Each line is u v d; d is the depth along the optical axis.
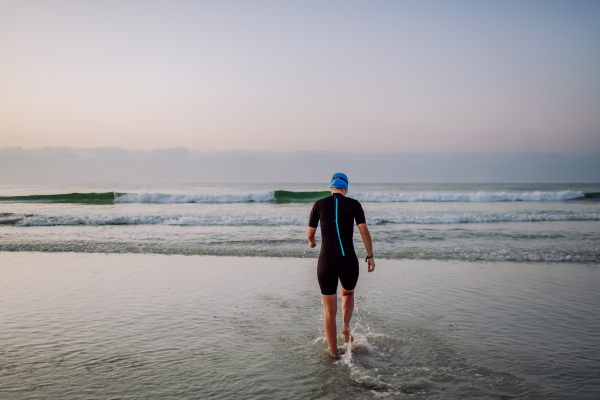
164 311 4.83
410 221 15.80
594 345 3.74
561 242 10.57
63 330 4.14
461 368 3.23
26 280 6.37
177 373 3.13
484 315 4.68
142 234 11.90
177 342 3.83
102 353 3.53
